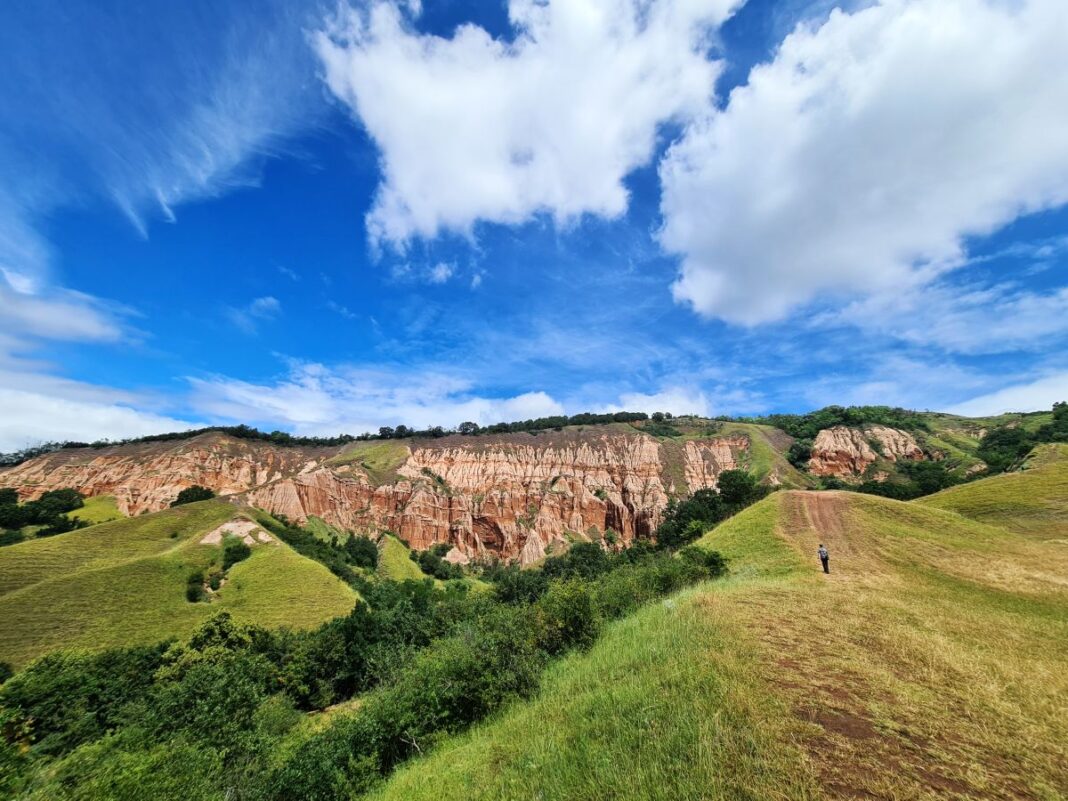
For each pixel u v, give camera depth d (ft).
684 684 35.70
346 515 442.91
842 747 27.58
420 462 542.98
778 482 423.23
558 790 27.30
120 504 435.94
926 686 38.37
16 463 553.64
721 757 25.84
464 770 37.81
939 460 423.64
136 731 69.67
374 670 148.97
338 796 53.47
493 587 302.86
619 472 502.79
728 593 76.02
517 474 512.63
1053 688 40.34
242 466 521.24
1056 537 149.48
